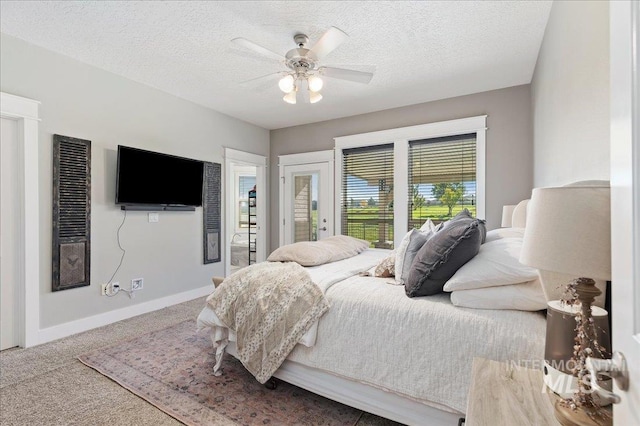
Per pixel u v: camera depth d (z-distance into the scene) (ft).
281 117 15.37
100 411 5.74
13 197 8.45
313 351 5.75
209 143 14.01
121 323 10.30
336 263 8.60
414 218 13.50
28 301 8.49
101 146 10.20
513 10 7.30
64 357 7.86
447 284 4.99
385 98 12.81
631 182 1.69
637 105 1.65
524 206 7.68
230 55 9.45
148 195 11.12
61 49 9.03
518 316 4.47
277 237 17.34
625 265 1.75
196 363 7.54
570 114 5.36
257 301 6.29
